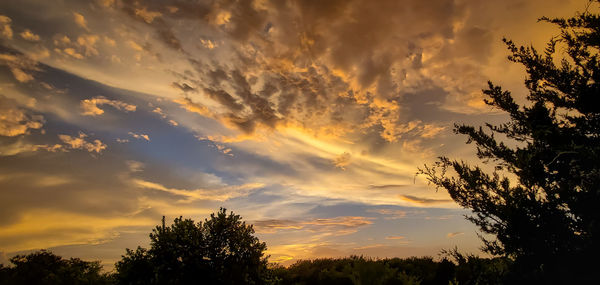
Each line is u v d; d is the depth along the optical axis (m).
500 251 5.66
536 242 5.02
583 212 4.78
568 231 5.01
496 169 6.29
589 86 5.14
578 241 4.90
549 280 4.79
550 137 5.19
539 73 5.74
